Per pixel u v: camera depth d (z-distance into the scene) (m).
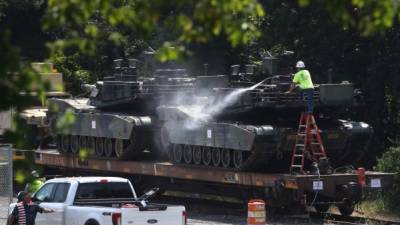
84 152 28.98
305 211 84.56
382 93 107.88
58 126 24.34
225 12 24.28
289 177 78.31
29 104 23.70
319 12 108.62
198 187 92.12
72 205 60.88
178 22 24.34
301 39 112.00
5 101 23.34
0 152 74.12
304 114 81.50
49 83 23.94
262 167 86.00
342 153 88.94
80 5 24.09
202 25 24.33
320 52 110.44
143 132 94.75
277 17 111.81
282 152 83.38
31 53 146.75
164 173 91.75
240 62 123.06
